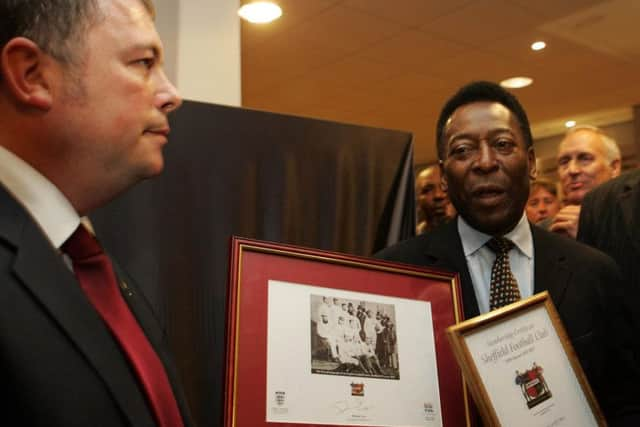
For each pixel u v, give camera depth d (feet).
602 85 16.06
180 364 3.94
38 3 1.98
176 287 4.00
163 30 5.39
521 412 3.00
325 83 15.03
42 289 1.79
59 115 2.04
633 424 3.59
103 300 2.14
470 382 2.92
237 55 5.67
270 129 4.54
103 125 2.11
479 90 4.09
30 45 1.96
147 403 1.98
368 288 3.21
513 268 3.96
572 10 11.35
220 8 5.64
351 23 11.57
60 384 1.71
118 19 2.15
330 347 2.99
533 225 4.21
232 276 2.88
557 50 13.37
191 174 4.18
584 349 3.62
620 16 11.68
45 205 2.08
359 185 4.85
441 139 4.19
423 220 9.89
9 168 2.01
